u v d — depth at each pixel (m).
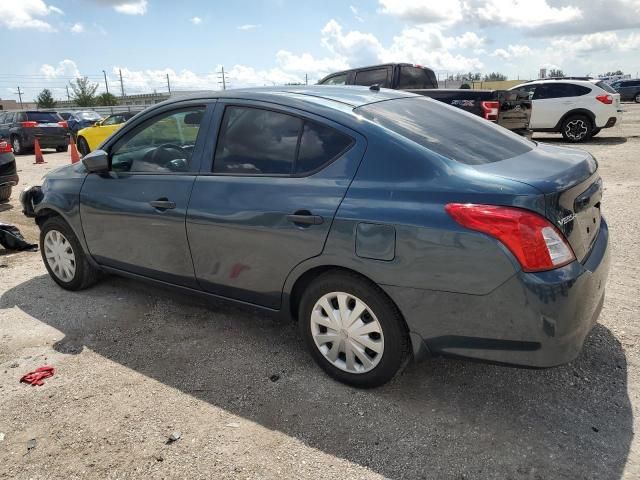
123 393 3.04
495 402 2.86
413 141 2.77
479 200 2.43
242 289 3.31
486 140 3.08
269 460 2.49
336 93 3.38
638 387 2.94
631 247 5.18
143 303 4.28
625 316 3.75
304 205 2.89
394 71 11.40
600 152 11.83
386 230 2.62
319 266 2.91
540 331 2.39
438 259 2.50
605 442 2.53
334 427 2.70
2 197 8.51
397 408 2.84
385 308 2.75
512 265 2.36
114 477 2.41
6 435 2.71
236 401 2.95
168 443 2.62
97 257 4.18
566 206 2.49
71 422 2.80
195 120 3.55
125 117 16.27
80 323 3.95
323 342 3.07
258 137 3.23
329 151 2.93
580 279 2.43
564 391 2.93
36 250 5.86
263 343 3.59
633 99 33.81
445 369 3.19
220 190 3.28
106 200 3.91
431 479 2.35
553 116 14.17
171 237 3.55
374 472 2.40
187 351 3.51
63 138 19.20
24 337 3.76
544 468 2.38
